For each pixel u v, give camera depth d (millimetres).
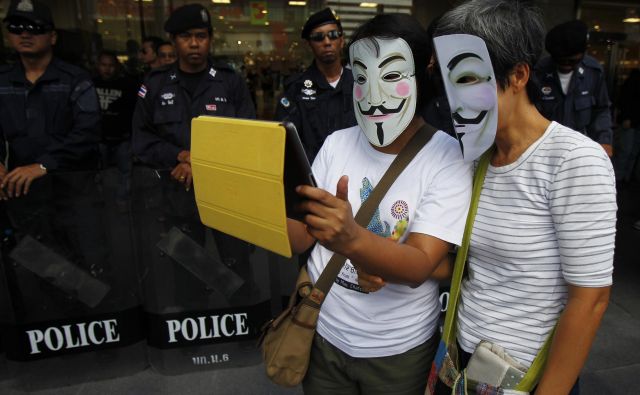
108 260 2393
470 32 956
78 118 2572
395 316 1206
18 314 2316
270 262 2479
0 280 2270
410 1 5078
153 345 2488
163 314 2434
